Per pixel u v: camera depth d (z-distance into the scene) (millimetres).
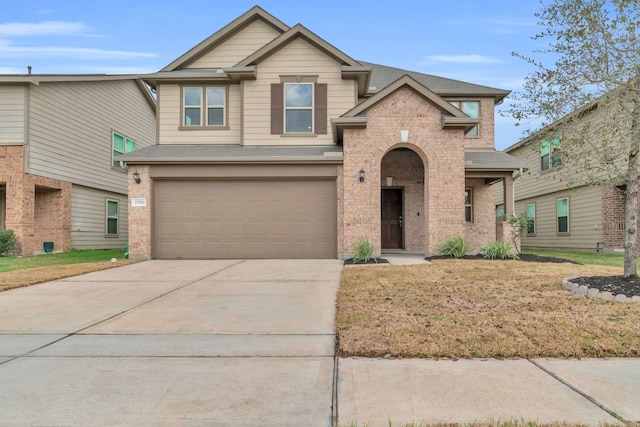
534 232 18609
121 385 3045
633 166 5969
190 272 8961
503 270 8305
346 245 11094
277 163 11492
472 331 4168
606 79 5738
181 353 3760
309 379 3143
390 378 3143
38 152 13273
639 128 5609
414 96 11258
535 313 4805
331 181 11664
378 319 4664
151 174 11617
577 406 2672
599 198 14305
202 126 13328
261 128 13023
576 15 5820
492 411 2609
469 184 13711
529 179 18969
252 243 11680
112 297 6297
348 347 3770
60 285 7355
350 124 11016
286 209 11680
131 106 19156
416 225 13555
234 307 5609
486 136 14227
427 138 11203
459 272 8078
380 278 7543
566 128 6270
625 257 6199
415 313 4898
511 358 3555
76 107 15234
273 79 13023
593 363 3434
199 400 2795
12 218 12688
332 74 13023
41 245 14391
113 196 17781
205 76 13195
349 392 2904
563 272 7930
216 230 11703
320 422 2500
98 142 16594
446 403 2725
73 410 2654
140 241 11555
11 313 5277
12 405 2723
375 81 15078
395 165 13625
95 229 16500
